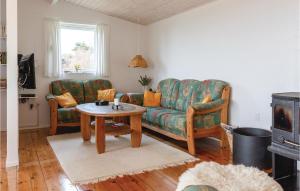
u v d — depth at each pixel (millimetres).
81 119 4125
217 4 4125
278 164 2598
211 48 4281
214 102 3697
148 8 4957
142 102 5074
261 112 3484
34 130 4910
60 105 4707
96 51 5684
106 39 5730
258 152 2857
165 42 5434
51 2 4980
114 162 3148
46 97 4773
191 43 4715
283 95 2459
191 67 4746
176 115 3920
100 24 5645
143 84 5945
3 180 2637
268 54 3359
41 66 5152
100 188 2490
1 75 4445
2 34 4422
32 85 4227
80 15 5457
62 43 5449
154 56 5828
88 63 5754
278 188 1673
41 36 5117
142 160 3221
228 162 3203
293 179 2658
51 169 2945
